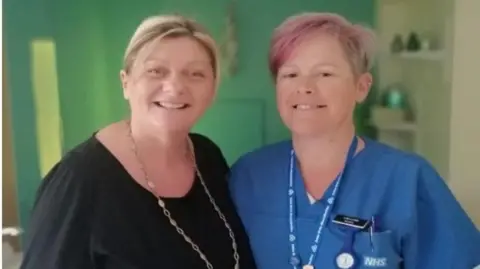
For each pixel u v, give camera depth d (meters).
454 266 1.10
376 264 1.03
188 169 1.12
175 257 1.01
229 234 1.09
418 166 1.09
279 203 1.11
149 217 1.01
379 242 1.04
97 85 1.25
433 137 1.28
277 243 1.09
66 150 1.26
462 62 1.25
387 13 1.24
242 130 1.29
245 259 1.10
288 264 1.08
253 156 1.18
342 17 1.07
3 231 1.25
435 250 1.10
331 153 1.10
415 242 1.09
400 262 1.08
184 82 1.02
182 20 1.02
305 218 1.09
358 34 1.05
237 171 1.17
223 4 1.25
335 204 1.08
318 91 1.05
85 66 1.24
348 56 1.05
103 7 1.23
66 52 1.24
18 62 1.24
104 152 1.03
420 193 1.09
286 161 1.14
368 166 1.10
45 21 1.23
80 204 0.97
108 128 1.08
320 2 1.24
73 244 0.96
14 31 1.23
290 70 1.07
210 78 1.05
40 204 1.02
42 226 0.99
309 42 1.05
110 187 1.00
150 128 1.04
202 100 1.04
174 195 1.07
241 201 1.15
